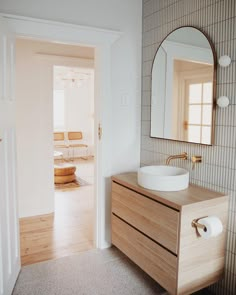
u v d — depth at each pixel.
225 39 1.79
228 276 1.87
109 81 2.44
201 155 2.02
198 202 1.67
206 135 1.96
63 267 2.27
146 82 2.57
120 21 2.46
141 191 1.95
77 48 3.41
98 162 2.52
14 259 2.01
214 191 1.91
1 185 1.65
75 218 3.37
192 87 2.06
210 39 1.88
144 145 2.65
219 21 1.82
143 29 2.56
